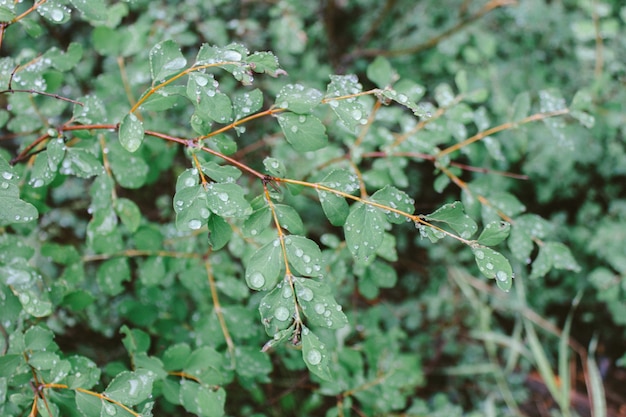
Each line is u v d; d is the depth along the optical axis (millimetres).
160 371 503
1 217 412
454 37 836
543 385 859
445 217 428
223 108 422
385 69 573
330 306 416
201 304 642
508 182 824
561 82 857
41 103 554
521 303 833
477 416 748
